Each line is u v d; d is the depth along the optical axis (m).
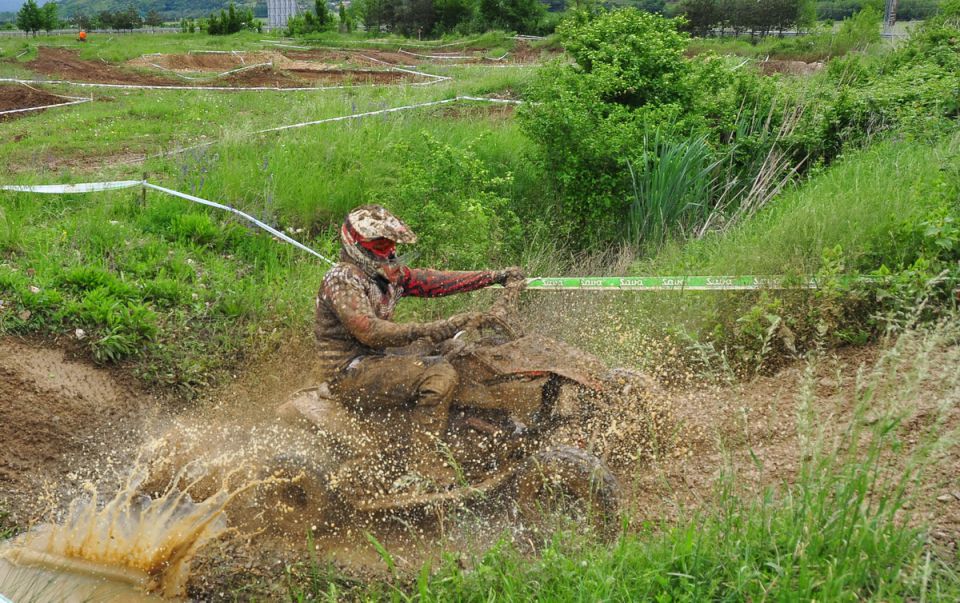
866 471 3.81
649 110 9.80
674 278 6.73
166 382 6.64
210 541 4.91
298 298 7.59
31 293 6.95
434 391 4.70
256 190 9.67
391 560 4.09
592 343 6.67
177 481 5.25
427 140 8.76
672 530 4.04
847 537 3.64
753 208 9.16
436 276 5.09
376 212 4.68
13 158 12.18
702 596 3.65
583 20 11.04
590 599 3.62
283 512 4.93
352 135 11.23
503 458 4.86
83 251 8.07
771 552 3.78
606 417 4.90
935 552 3.79
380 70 26.95
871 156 9.43
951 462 4.49
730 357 6.38
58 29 65.00
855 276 6.34
